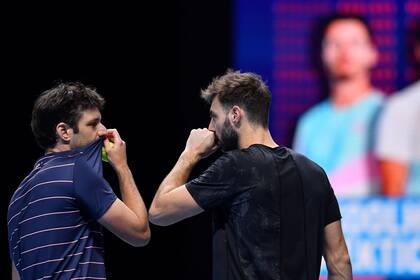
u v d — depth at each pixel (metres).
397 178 14.02
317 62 14.25
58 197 6.35
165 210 6.46
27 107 14.42
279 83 14.27
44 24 14.46
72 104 6.58
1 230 14.38
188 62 14.44
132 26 14.59
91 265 6.38
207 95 6.76
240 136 6.60
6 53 14.38
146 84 14.68
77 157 6.52
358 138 14.10
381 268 14.03
